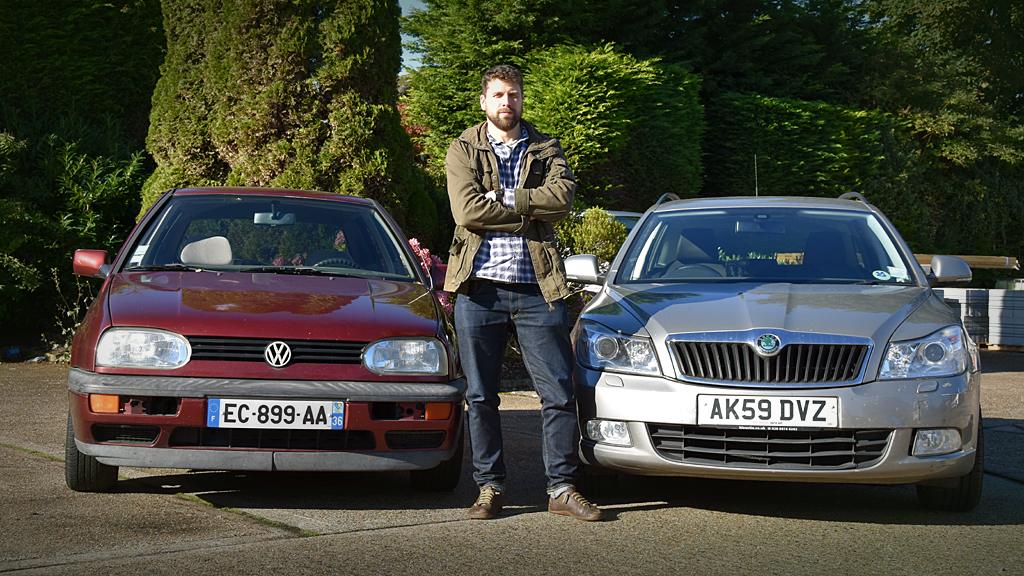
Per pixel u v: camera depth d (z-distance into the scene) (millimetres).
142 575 3826
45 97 13148
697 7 22438
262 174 10727
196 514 4809
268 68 10680
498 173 4984
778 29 24109
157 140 11203
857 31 25953
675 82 19250
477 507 4965
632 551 4402
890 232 6234
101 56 13633
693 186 19078
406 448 5012
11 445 6375
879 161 23484
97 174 11398
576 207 14984
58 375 9477
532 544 4488
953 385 4957
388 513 5008
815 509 5352
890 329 5023
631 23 21188
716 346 4961
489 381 5059
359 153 10727
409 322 5184
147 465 4801
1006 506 5508
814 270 5930
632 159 18016
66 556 4043
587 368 5223
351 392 4855
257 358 4871
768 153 21578
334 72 10641
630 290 5770
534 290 5031
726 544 4562
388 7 11016
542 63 18406
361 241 6211
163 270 5711
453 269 5027
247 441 4848
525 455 6699
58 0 13281
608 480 5535
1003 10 34062
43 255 11031
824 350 4914
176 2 11117
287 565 4023
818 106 22078
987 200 27781
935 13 34219
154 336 4867
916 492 5789
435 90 18859
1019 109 34688
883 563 4293
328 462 4871
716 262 6059
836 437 4855
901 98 26594
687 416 4891
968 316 14727
